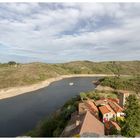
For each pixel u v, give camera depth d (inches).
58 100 3368.6
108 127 1460.4
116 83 4746.6
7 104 3127.5
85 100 2330.2
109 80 5123.0
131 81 4773.6
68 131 1288.1
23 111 2669.8
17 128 1988.2
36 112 2600.9
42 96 3801.7
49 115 2367.1
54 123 1748.3
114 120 1697.8
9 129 1958.7
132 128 1034.1
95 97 2672.2
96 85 5580.7
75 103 2213.3
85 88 4909.0
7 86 4539.9
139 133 1037.8
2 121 2223.2
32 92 4340.6
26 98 3627.0
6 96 3740.2
